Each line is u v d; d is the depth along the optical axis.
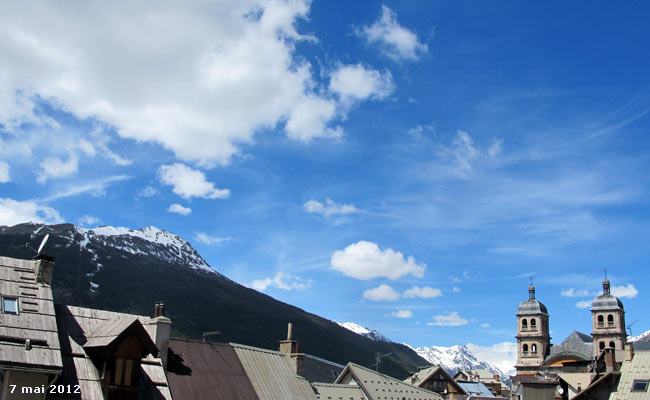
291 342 52.06
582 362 134.00
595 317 190.75
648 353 64.62
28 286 33.50
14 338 30.30
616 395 62.41
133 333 34.09
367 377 75.19
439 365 142.88
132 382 33.88
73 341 34.66
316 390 68.94
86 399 32.09
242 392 43.06
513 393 123.00
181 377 40.62
